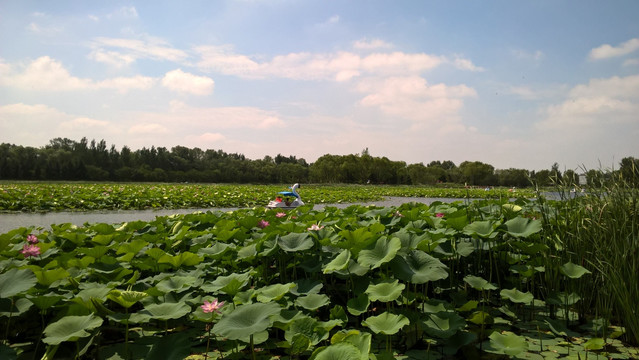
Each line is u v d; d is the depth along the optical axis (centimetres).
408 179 10375
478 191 4822
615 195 456
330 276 483
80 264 429
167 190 2900
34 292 357
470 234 459
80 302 320
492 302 460
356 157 10038
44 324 366
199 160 11538
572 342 361
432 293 468
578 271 402
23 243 527
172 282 383
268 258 493
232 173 10125
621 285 379
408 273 361
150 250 443
